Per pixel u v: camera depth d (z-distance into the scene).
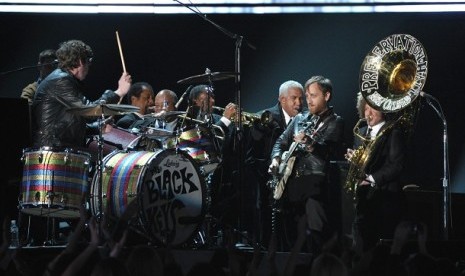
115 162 33.19
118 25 46.00
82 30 45.94
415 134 45.69
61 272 21.86
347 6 45.22
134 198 31.70
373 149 33.34
